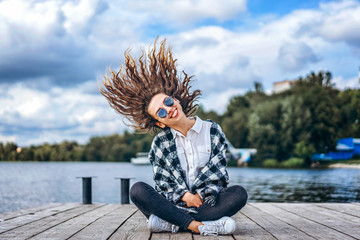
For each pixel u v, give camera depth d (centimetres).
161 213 269
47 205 509
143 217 385
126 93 294
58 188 1894
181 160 287
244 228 309
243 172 3044
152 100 289
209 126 295
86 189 525
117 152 8381
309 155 3656
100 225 329
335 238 265
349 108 4419
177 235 272
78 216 392
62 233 288
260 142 3925
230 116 5559
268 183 1878
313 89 3991
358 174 2647
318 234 281
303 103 3784
